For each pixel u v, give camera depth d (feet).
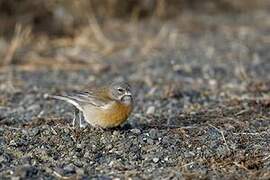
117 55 65.98
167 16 81.82
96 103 36.17
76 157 34.04
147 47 67.87
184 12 83.92
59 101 48.06
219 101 47.32
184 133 37.19
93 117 36.45
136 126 39.01
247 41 71.20
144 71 59.41
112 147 35.09
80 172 31.91
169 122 40.37
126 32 74.28
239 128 38.45
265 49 67.72
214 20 81.25
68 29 72.54
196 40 71.67
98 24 76.43
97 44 69.15
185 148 35.09
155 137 36.40
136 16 79.51
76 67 61.57
